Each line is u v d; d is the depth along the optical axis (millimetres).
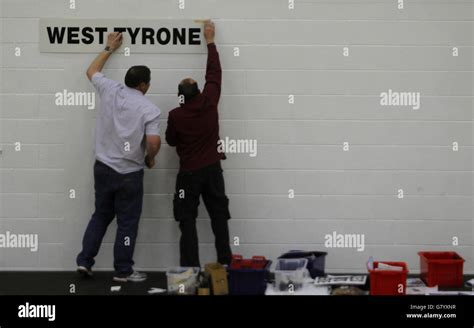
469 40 7586
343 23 7590
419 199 7672
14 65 7629
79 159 7691
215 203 7391
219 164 7391
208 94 7230
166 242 7738
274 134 7664
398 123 7641
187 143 7277
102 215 7383
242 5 7590
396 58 7602
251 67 7625
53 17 7605
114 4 7605
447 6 7562
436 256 7332
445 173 7660
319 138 7660
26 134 7672
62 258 7734
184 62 7625
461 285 7047
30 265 7723
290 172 7680
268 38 7605
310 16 7590
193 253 7328
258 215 7703
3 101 7656
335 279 7035
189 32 7594
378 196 7680
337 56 7605
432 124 7629
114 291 6961
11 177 7691
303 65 7621
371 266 6910
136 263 7738
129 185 7242
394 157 7656
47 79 7641
